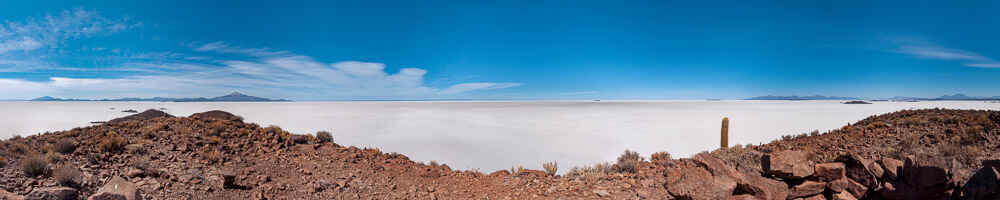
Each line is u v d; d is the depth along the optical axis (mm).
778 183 5664
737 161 8859
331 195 7535
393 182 8664
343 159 10289
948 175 5574
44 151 7531
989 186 5191
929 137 10336
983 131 9422
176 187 6758
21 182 5742
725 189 5203
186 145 9242
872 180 5754
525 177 8625
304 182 8188
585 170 8742
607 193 6906
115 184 5277
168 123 11453
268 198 7023
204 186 7016
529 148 34844
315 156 10344
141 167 7262
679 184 5617
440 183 8836
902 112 16016
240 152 9656
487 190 8055
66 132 9766
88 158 7332
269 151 10156
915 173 5547
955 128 10469
